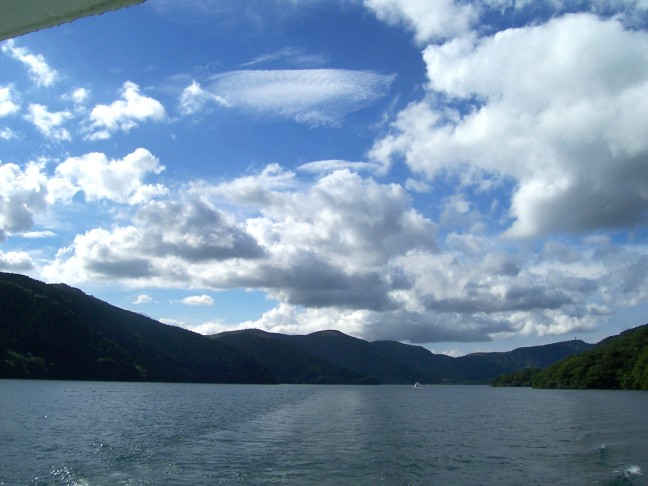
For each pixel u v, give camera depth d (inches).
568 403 4168.3
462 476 1119.6
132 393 4675.2
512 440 1749.5
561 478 1119.0
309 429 1953.7
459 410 3440.0
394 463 1238.3
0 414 2319.1
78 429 1849.2
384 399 4931.1
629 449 1534.2
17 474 1054.4
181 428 1924.2
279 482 1017.5
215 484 993.5
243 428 1946.4
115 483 988.6
